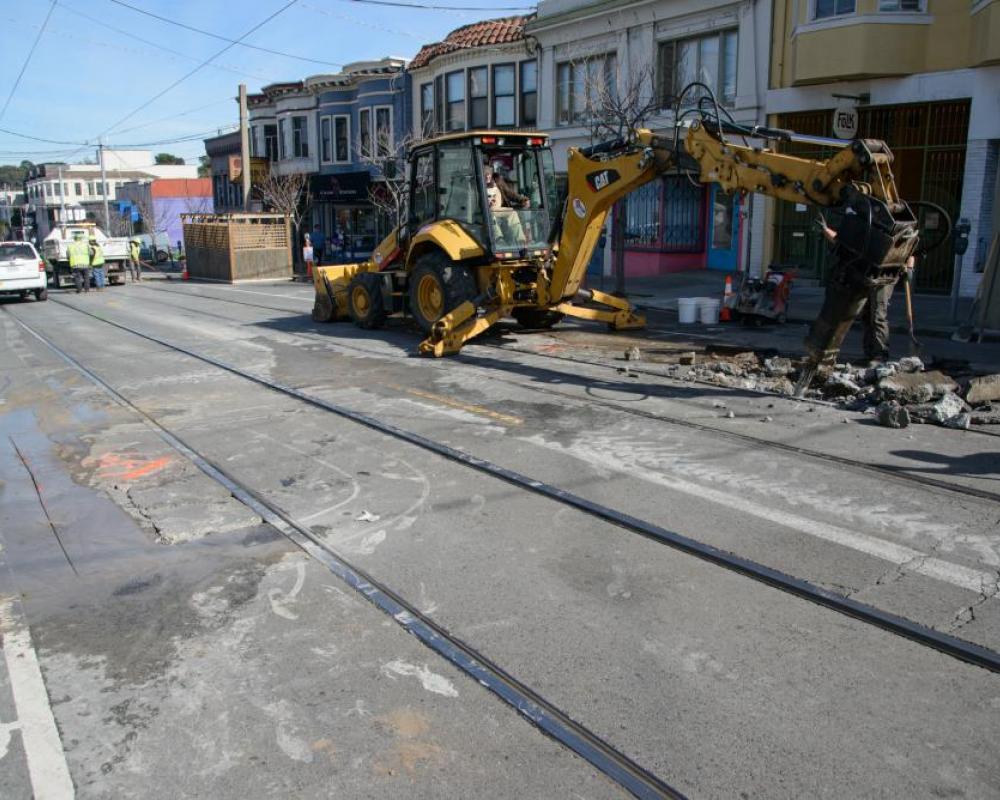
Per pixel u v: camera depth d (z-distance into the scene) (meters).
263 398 9.62
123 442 7.97
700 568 4.81
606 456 6.89
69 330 16.91
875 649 3.93
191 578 4.92
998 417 7.64
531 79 26.89
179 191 65.00
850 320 8.32
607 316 13.73
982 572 4.64
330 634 4.22
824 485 6.06
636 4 22.03
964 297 16.67
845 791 3.00
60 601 4.69
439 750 3.31
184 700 3.70
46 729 3.52
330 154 37.72
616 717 3.46
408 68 32.66
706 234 23.88
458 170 12.70
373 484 6.44
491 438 7.54
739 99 20.12
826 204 8.16
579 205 11.57
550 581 4.71
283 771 3.21
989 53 14.83
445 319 12.02
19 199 125.75
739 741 3.29
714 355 11.32
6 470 7.26
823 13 17.52
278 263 33.31
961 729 3.33
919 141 17.27
